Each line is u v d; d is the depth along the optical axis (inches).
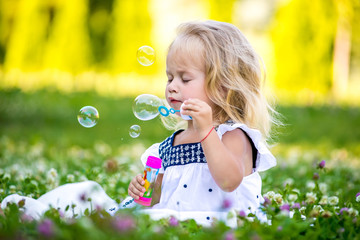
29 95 588.4
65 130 483.2
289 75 813.2
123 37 843.4
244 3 1253.1
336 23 799.7
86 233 93.4
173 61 127.9
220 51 129.6
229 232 96.3
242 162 122.1
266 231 103.7
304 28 802.8
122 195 170.1
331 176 219.5
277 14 859.4
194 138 129.3
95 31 834.8
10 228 99.3
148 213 113.7
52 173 176.9
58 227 97.3
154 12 1077.1
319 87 809.5
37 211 123.0
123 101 643.5
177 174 127.2
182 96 126.3
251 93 132.7
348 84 921.5
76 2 816.3
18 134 442.6
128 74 850.8
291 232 102.2
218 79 127.9
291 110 619.2
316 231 105.1
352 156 348.2
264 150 128.7
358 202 133.1
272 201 122.9
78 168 232.2
